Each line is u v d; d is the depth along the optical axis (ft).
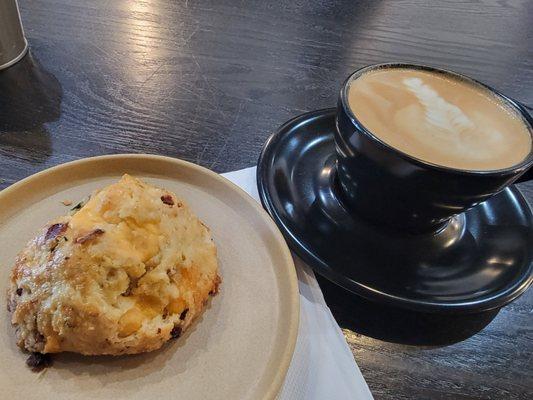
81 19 1.20
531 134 0.72
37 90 0.97
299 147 0.87
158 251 0.58
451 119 0.74
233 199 0.73
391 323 0.67
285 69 1.16
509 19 1.55
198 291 0.59
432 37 1.40
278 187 0.78
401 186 0.65
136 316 0.53
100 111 0.95
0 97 0.94
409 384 0.61
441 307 0.64
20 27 1.03
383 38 1.35
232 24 1.28
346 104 0.70
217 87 1.07
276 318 0.59
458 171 0.59
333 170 0.84
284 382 0.55
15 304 0.55
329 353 0.59
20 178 0.78
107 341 0.52
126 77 1.05
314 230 0.73
